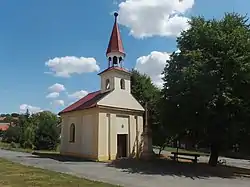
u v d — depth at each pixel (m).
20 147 51.12
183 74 22.80
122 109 31.00
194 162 26.77
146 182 15.07
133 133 31.88
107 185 12.84
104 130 28.89
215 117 22.47
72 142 32.72
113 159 28.34
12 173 15.55
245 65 21.44
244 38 22.89
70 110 33.59
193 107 22.62
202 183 15.70
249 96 22.59
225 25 24.59
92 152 28.55
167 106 24.83
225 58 21.89
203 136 24.55
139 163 24.45
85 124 30.75
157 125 32.09
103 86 32.53
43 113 58.56
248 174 21.19
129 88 32.94
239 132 23.02
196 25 25.55
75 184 12.65
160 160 27.78
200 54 22.91
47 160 26.12
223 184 15.73
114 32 33.78
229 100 20.70
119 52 32.78
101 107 28.89
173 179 16.62
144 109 33.75
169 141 32.53
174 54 26.22
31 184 12.32
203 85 21.23
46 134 48.41
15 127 64.38
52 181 13.20
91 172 18.20
